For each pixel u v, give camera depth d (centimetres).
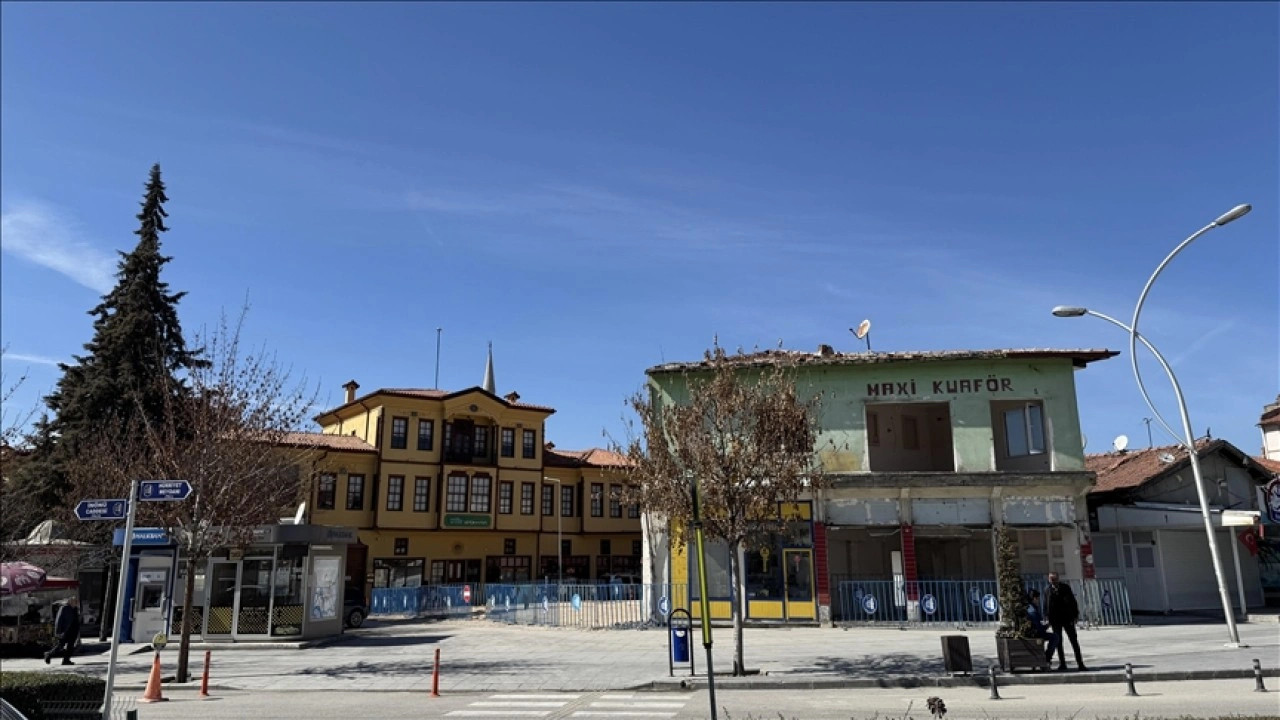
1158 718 1133
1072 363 2761
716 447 1656
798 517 2239
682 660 1667
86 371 3512
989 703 1328
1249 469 3145
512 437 5334
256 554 2556
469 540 5031
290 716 1348
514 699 1497
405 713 1366
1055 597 1605
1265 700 1273
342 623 2684
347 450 4650
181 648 1783
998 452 2892
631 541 5725
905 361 2761
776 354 2188
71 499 2789
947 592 2600
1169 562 2870
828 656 1923
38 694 1137
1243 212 1891
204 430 1912
